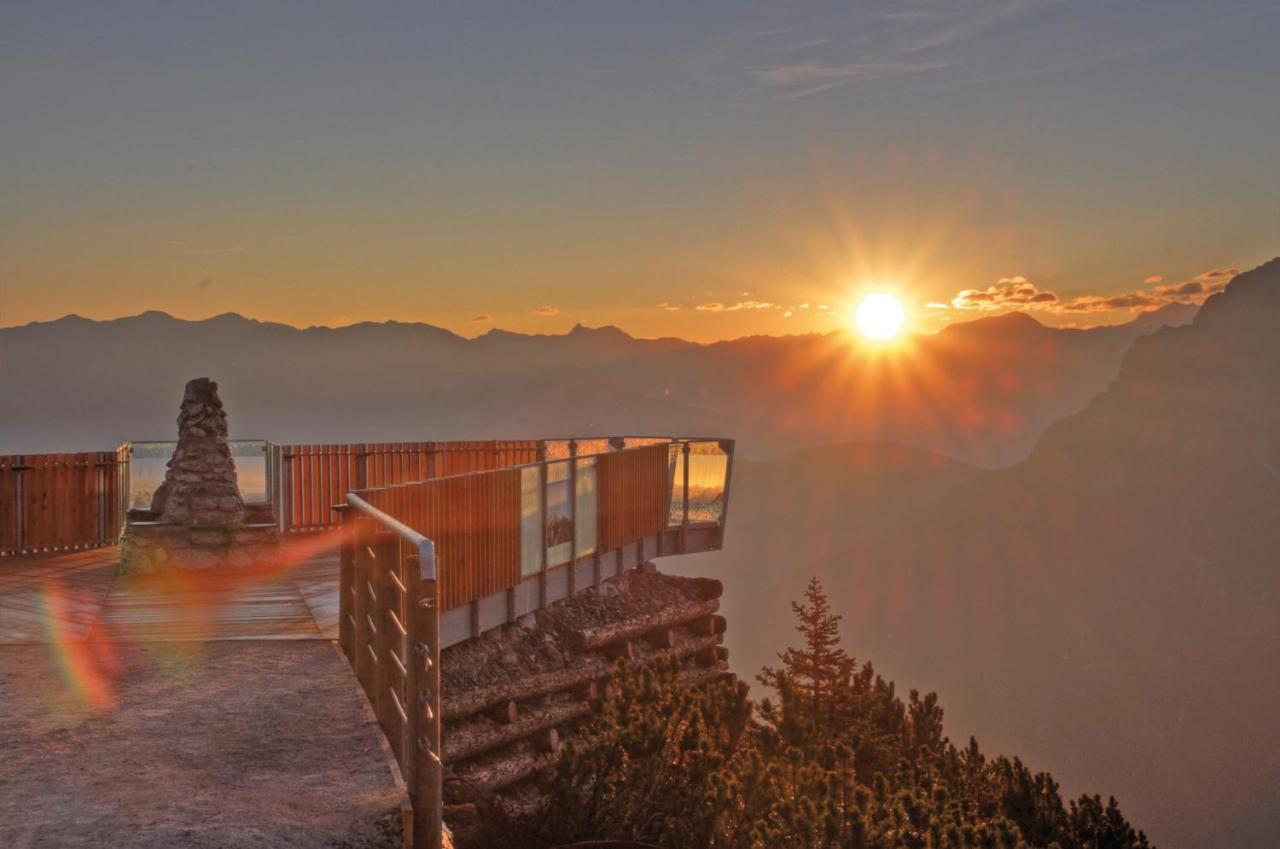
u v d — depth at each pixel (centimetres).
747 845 1003
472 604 1262
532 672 1305
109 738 720
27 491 1720
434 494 1145
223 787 628
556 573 1488
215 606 1236
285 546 1805
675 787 1075
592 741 1237
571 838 1039
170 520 1521
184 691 841
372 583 802
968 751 1598
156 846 538
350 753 691
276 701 812
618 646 1508
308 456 2025
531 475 1391
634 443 1900
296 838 556
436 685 577
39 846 537
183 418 1555
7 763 667
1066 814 1429
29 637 1050
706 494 1919
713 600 1781
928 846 916
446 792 1096
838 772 1095
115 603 1259
